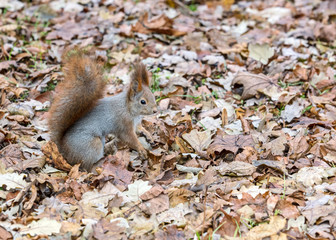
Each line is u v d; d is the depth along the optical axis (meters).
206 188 7.21
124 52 12.80
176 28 14.10
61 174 8.03
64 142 8.27
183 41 13.53
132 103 8.54
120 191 7.42
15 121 9.41
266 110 10.02
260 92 10.58
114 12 15.27
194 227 6.50
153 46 13.10
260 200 6.95
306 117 9.69
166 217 6.74
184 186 7.42
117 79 11.54
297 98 10.23
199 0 16.64
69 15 14.88
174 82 11.17
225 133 9.12
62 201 7.19
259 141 8.80
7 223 6.49
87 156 8.24
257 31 14.23
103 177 7.55
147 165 8.46
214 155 8.43
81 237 6.31
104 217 6.75
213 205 6.93
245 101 10.62
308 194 7.20
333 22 14.86
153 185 7.51
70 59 8.17
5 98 10.13
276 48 13.05
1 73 11.34
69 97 8.11
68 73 8.13
